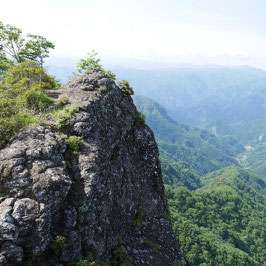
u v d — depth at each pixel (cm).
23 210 855
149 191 2025
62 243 908
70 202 1046
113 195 1382
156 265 1391
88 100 1605
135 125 2112
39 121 1309
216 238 9888
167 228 1870
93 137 1415
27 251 816
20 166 971
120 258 1185
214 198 14725
